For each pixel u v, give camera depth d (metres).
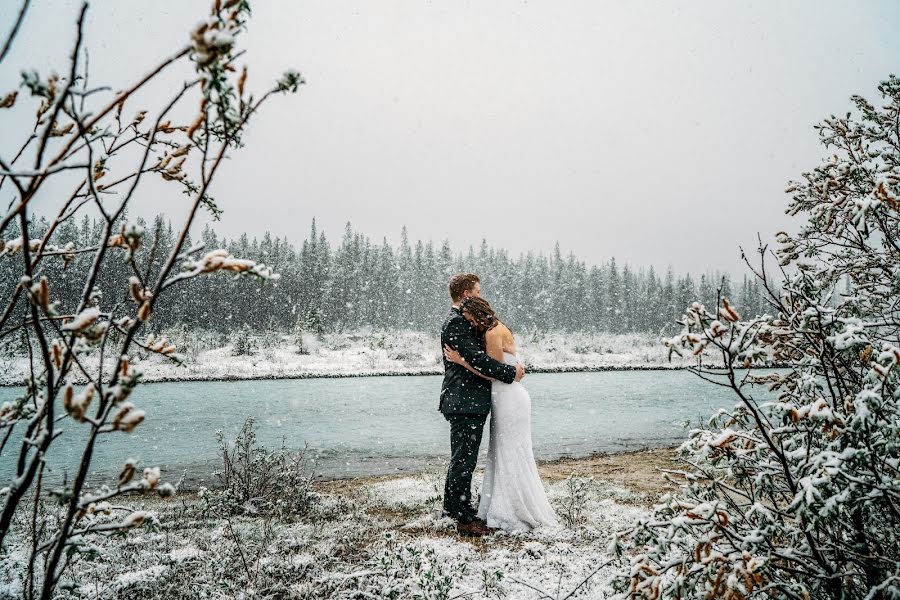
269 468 5.35
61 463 7.88
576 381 24.41
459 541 4.05
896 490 1.73
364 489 5.85
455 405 4.39
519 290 94.75
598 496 5.39
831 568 1.92
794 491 1.92
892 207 2.06
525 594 3.04
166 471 7.33
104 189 1.58
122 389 1.19
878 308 2.41
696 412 13.39
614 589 2.10
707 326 1.95
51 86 1.16
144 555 3.62
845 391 2.15
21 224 1.25
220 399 17.50
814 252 2.76
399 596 3.01
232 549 3.71
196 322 56.00
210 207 1.63
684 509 2.05
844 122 3.01
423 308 89.00
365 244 89.19
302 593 3.04
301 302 67.06
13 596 2.50
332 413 13.84
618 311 97.81
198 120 1.30
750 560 1.80
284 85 1.24
